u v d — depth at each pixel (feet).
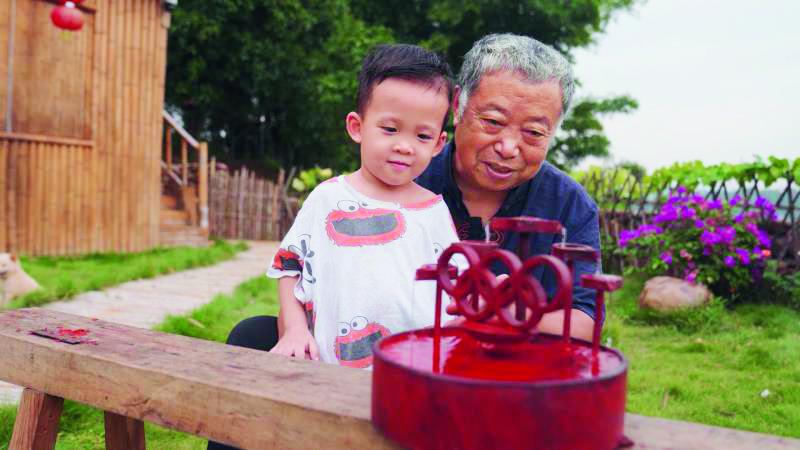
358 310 5.69
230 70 54.44
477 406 2.89
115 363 4.45
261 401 3.78
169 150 37.09
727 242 19.31
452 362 3.41
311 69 55.06
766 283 19.80
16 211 26.17
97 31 28.32
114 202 29.43
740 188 22.09
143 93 30.19
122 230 29.76
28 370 4.98
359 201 6.01
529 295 3.32
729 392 11.85
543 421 2.86
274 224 47.55
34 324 5.51
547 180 6.82
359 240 5.83
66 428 9.26
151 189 30.83
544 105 5.86
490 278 3.45
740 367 13.48
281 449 3.71
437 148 6.19
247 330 6.35
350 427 3.47
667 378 12.52
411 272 5.82
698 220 19.81
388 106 5.74
